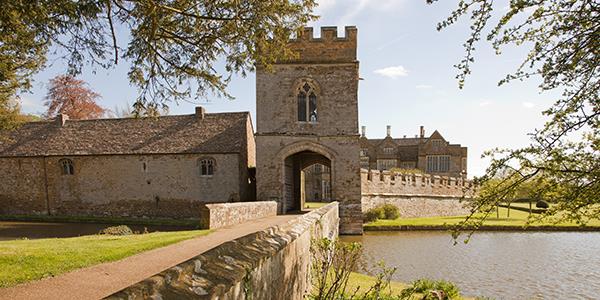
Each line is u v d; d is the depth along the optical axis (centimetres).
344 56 2462
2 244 1107
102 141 3084
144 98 866
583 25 476
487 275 1486
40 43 718
